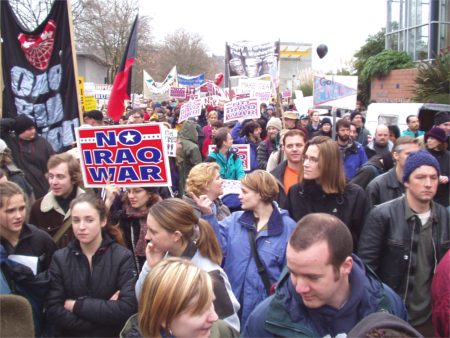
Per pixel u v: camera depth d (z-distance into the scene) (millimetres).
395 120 12281
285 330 2180
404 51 21609
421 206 3240
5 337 2424
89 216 3152
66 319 3096
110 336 3146
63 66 6031
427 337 3229
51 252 3510
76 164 4211
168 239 2930
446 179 4855
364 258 3346
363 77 21156
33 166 5910
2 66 6129
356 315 2158
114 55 32344
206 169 4066
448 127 7008
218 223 3682
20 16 20641
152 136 3734
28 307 2523
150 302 2025
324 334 2145
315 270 1970
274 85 11000
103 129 3842
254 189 3541
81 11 28328
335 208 3867
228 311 2754
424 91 15680
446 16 19938
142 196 3867
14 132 6051
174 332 2023
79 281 3186
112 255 3242
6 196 3188
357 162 6980
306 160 3881
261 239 3506
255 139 9133
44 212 4195
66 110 6051
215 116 12039
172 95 19281
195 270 2066
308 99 17844
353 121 10234
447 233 3244
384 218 3309
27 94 6148
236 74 16344
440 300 2424
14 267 3127
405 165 3268
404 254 3229
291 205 4090
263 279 3395
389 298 2258
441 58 16438
